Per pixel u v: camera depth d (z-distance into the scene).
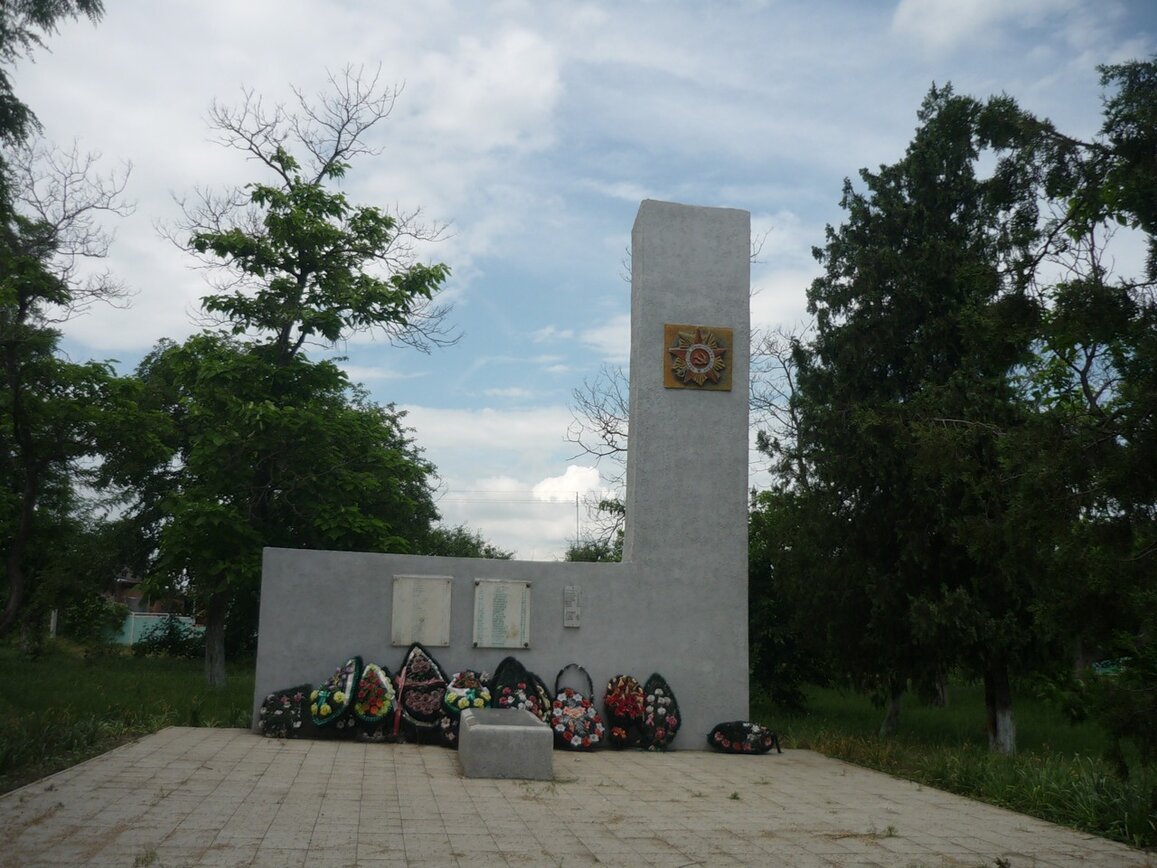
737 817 9.52
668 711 14.48
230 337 24.59
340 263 24.81
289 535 24.61
